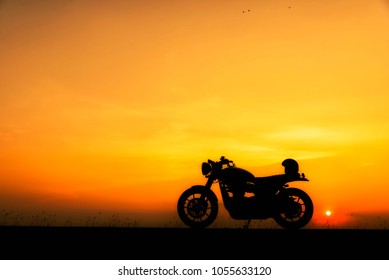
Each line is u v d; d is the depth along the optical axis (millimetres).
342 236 7016
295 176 10039
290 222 9961
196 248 6957
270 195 9922
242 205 9930
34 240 6918
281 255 6957
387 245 6992
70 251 6930
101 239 6977
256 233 7027
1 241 6863
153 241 6977
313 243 7000
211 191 9875
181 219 9781
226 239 7000
